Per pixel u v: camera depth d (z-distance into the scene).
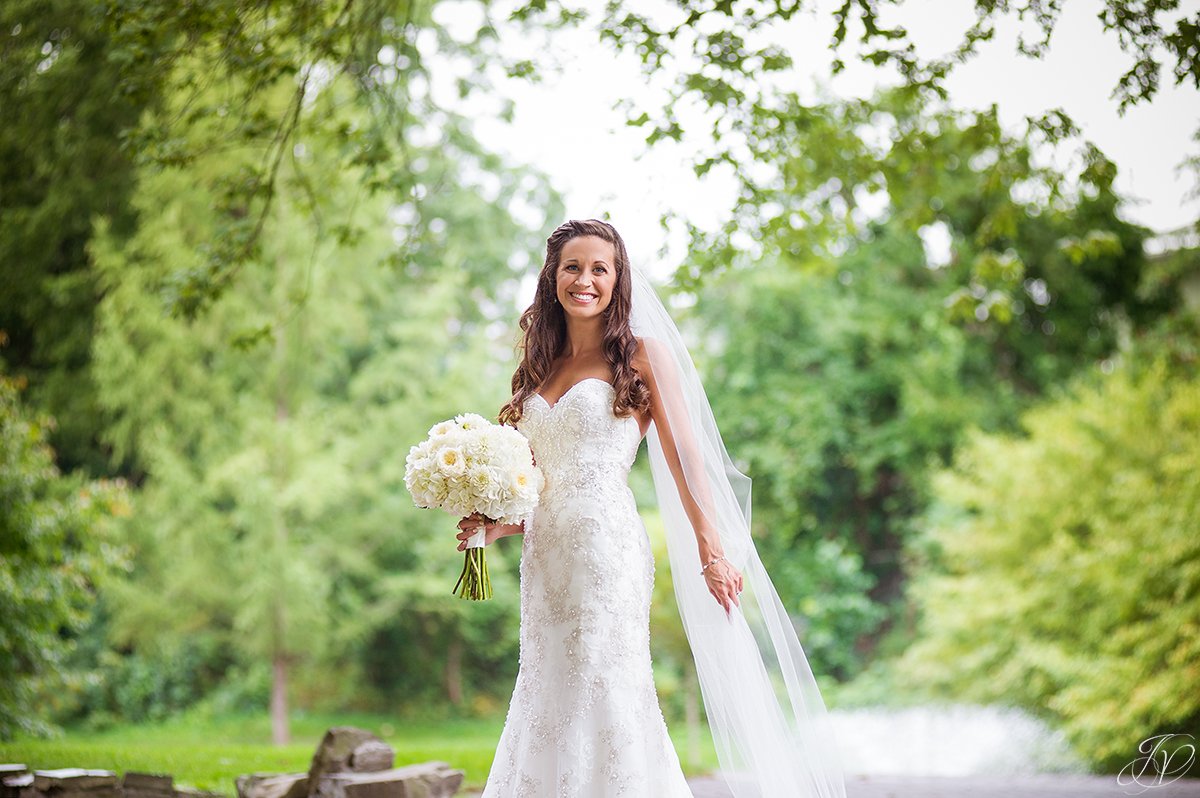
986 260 8.51
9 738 9.60
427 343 16.30
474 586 3.62
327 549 15.69
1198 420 12.48
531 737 3.55
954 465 17.61
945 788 6.77
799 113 7.65
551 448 3.73
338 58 7.04
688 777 7.39
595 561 3.56
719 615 3.93
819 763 3.87
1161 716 11.10
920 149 8.26
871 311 18.06
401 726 18.23
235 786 6.15
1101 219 18.02
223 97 8.19
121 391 14.42
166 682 17.56
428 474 3.57
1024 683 13.24
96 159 13.33
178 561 14.43
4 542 9.49
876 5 6.35
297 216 13.50
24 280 15.87
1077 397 15.63
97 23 6.75
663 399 3.81
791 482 18.47
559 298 3.83
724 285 18.69
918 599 16.94
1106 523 12.45
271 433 14.18
